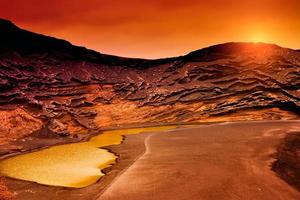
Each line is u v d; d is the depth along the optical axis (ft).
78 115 147.23
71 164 76.07
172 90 179.01
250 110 149.48
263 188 51.60
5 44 169.58
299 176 56.90
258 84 167.94
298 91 159.63
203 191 50.93
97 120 150.41
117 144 97.71
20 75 157.07
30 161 79.41
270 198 47.98
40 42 185.88
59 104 151.23
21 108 123.85
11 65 159.74
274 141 83.87
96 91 174.50
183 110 159.74
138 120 153.28
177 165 64.80
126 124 147.13
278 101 151.53
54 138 107.65
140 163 67.82
